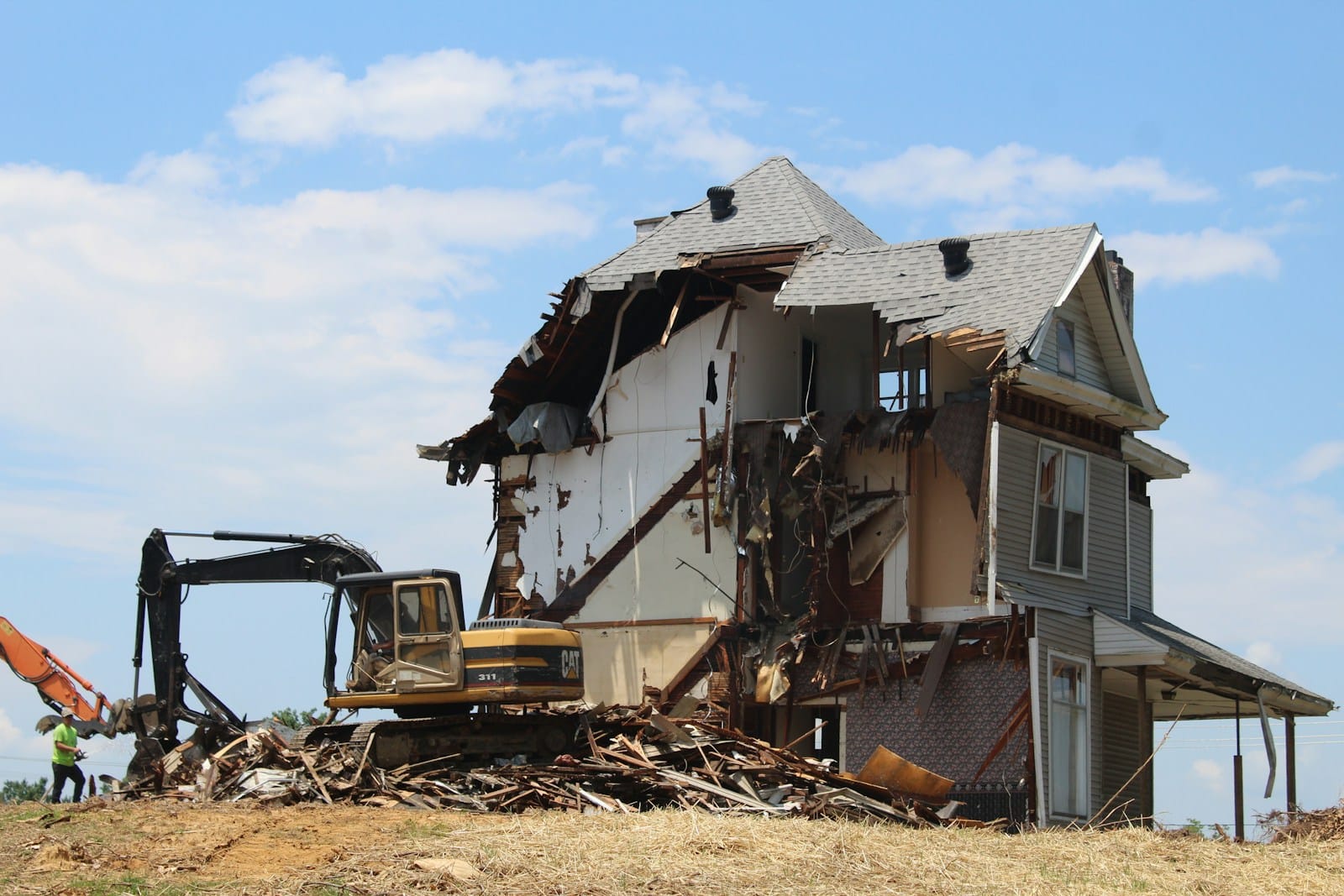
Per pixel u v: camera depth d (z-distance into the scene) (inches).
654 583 1269.7
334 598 1059.9
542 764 994.1
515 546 1341.0
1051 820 1109.1
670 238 1343.5
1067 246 1184.8
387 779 948.0
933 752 1140.5
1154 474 1390.3
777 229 1318.9
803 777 910.4
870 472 1234.6
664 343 1256.8
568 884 623.8
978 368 1269.7
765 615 1230.9
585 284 1286.9
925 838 779.4
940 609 1201.4
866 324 1341.0
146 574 1167.0
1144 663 1181.7
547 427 1315.2
